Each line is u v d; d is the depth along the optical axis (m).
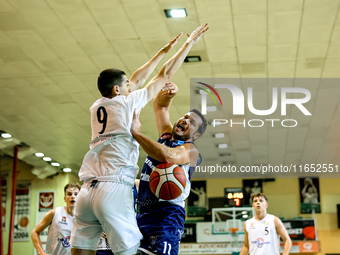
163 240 3.58
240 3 7.65
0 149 15.55
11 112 12.16
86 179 3.31
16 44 8.96
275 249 6.69
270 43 8.91
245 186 17.36
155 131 13.85
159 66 9.77
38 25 8.35
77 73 10.07
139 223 3.72
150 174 3.77
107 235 3.21
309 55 9.36
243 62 9.68
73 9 7.88
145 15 8.02
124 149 3.32
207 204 17.30
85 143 14.74
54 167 17.17
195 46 9.02
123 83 3.52
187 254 16.11
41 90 10.87
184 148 3.77
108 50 9.20
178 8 7.79
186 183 3.82
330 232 16.53
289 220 15.64
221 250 15.95
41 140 14.45
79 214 3.28
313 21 8.17
